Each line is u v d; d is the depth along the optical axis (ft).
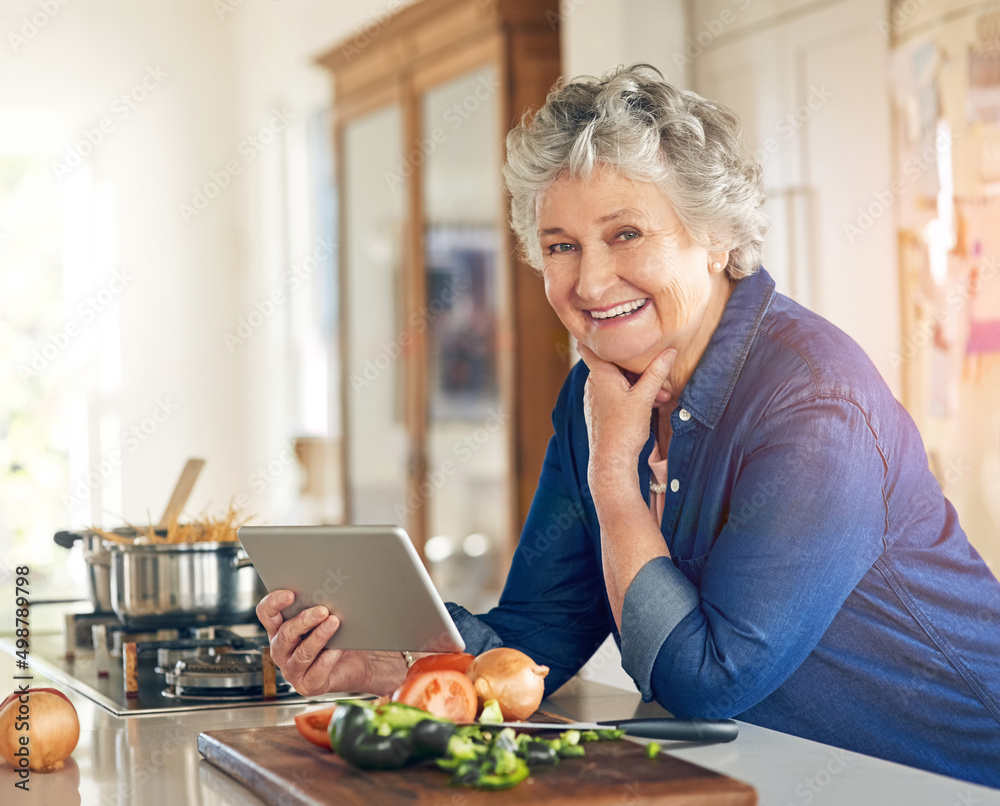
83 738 3.92
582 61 13.60
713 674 3.79
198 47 22.39
